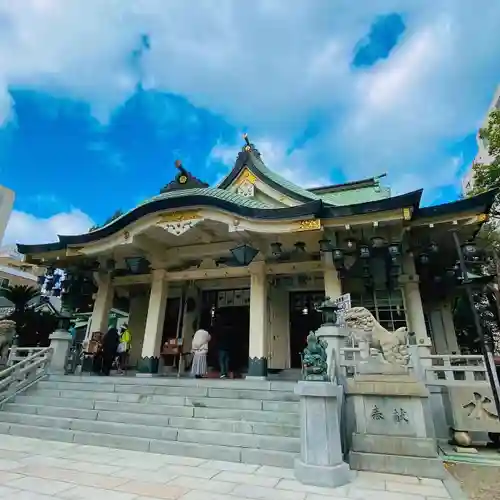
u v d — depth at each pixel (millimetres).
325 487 4590
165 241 12172
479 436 6898
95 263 12859
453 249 10953
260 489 4461
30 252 12781
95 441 6789
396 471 5254
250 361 10648
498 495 4273
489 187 13797
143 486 4480
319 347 5770
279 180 13672
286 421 6656
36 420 7723
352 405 6070
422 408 5688
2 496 4059
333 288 10328
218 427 6660
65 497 4066
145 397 8086
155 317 12414
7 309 20312
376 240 9242
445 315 11891
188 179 12508
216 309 14711
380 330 6773
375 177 15992
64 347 10648
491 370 4297
